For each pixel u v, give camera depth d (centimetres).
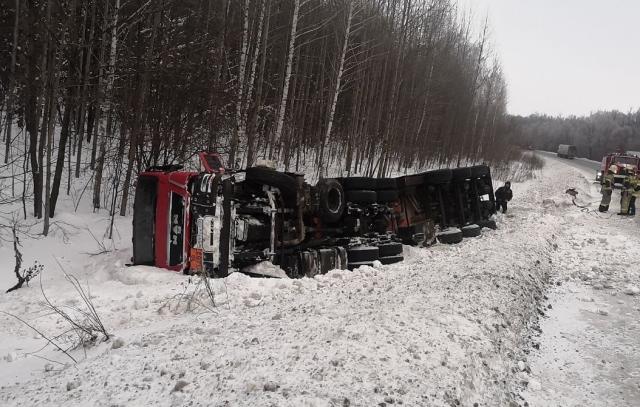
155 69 1188
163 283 683
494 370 426
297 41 2245
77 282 697
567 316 651
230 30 1602
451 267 770
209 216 689
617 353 525
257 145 1878
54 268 845
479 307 550
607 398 427
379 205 1034
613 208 2102
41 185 1063
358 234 955
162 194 769
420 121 3084
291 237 799
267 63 2398
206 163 743
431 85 3009
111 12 1285
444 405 329
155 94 1230
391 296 570
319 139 2414
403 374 352
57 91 1029
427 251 1101
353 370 346
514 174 3956
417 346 406
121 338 429
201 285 616
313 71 2758
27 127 1241
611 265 973
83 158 1616
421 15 2405
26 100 1162
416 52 2619
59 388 324
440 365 381
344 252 860
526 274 767
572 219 1717
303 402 295
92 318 520
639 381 460
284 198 797
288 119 2066
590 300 724
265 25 1805
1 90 1385
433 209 1275
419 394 331
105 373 340
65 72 1273
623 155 3167
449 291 599
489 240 1113
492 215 1549
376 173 2583
